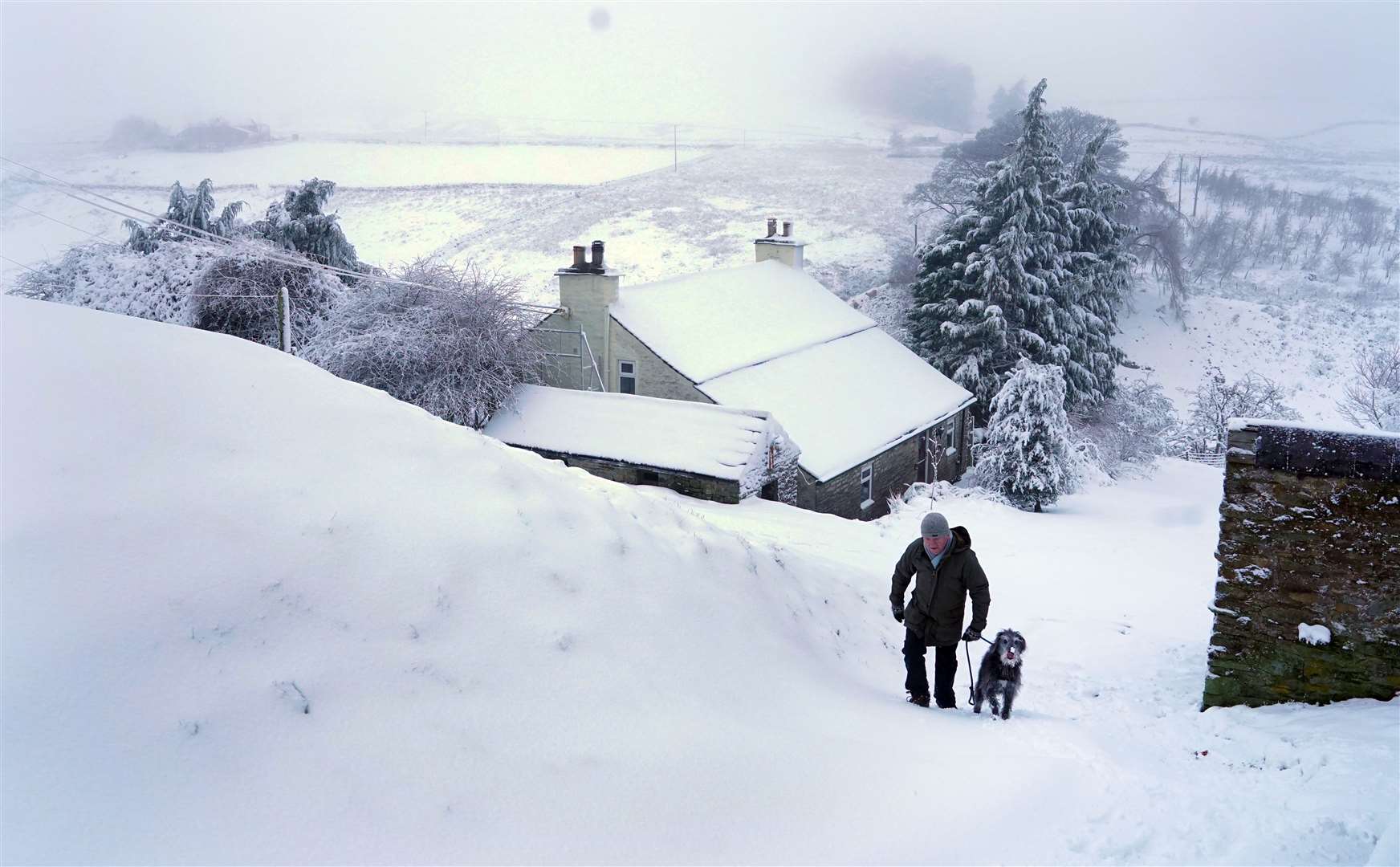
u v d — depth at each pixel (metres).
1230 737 6.71
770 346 29.97
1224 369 57.25
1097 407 41.34
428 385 24.81
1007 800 5.12
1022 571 14.93
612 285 27.91
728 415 21.89
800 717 5.97
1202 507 27.52
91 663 3.86
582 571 5.88
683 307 30.09
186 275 30.52
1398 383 38.34
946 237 44.50
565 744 4.61
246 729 3.96
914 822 4.78
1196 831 4.82
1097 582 14.44
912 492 26.77
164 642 4.10
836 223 91.44
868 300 63.91
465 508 5.75
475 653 4.89
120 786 3.52
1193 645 10.19
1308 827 4.71
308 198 40.22
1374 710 6.79
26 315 5.99
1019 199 41.19
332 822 3.73
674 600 6.30
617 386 27.97
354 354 25.36
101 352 5.77
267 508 5.01
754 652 6.56
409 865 3.66
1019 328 41.00
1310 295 73.19
